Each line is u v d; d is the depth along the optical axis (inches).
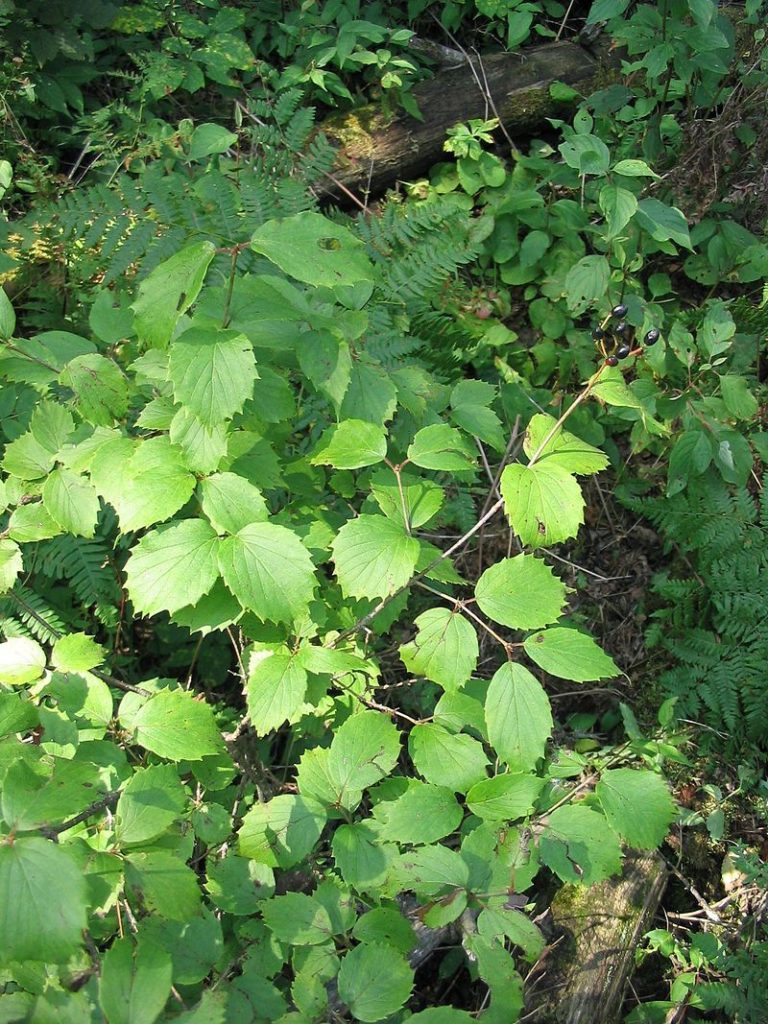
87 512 68.5
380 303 139.7
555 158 189.0
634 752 117.1
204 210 132.7
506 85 187.9
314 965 62.5
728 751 128.9
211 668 123.7
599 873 61.7
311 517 87.1
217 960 62.3
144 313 57.9
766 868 112.4
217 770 77.7
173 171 151.3
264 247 58.1
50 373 73.5
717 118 157.5
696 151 159.3
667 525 142.0
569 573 148.6
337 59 181.5
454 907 60.9
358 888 63.3
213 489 61.1
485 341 158.6
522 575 64.3
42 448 74.0
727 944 110.3
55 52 164.6
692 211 162.6
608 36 195.8
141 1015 47.3
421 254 143.8
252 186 129.6
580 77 191.5
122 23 177.8
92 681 67.1
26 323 135.6
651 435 146.5
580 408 150.9
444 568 82.7
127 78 175.8
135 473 62.7
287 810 65.5
